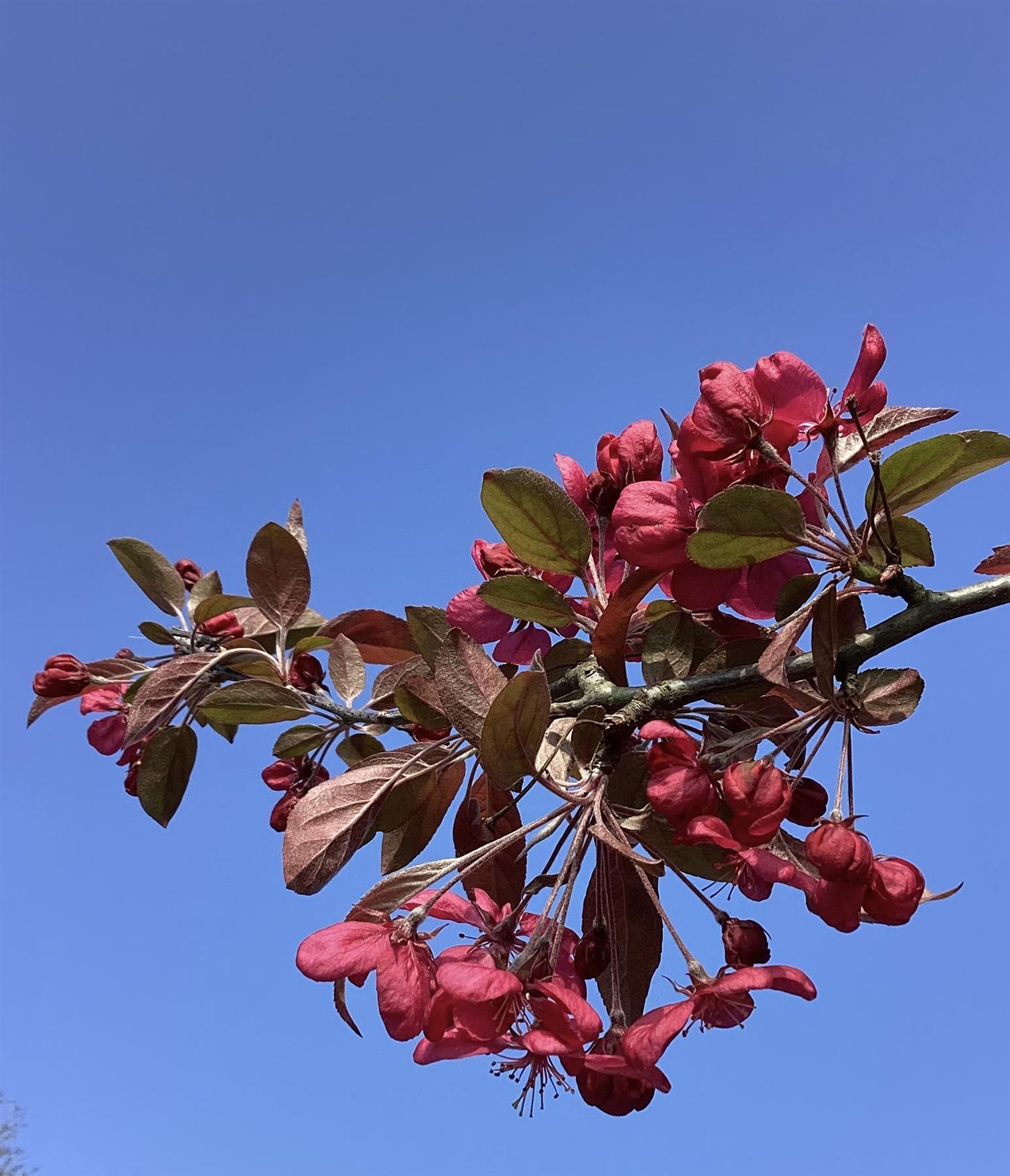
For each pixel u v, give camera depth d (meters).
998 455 0.32
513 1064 0.34
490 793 0.37
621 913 0.36
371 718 0.46
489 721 0.30
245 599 0.52
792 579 0.34
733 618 0.36
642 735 0.32
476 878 0.37
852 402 0.31
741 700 0.34
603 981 0.36
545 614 0.38
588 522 0.39
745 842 0.30
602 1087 0.31
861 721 0.31
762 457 0.33
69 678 0.55
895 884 0.29
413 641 0.49
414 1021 0.29
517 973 0.30
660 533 0.34
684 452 0.34
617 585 0.40
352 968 0.29
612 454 0.40
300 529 0.54
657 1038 0.28
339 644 0.47
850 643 0.31
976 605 0.31
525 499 0.36
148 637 0.55
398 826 0.37
